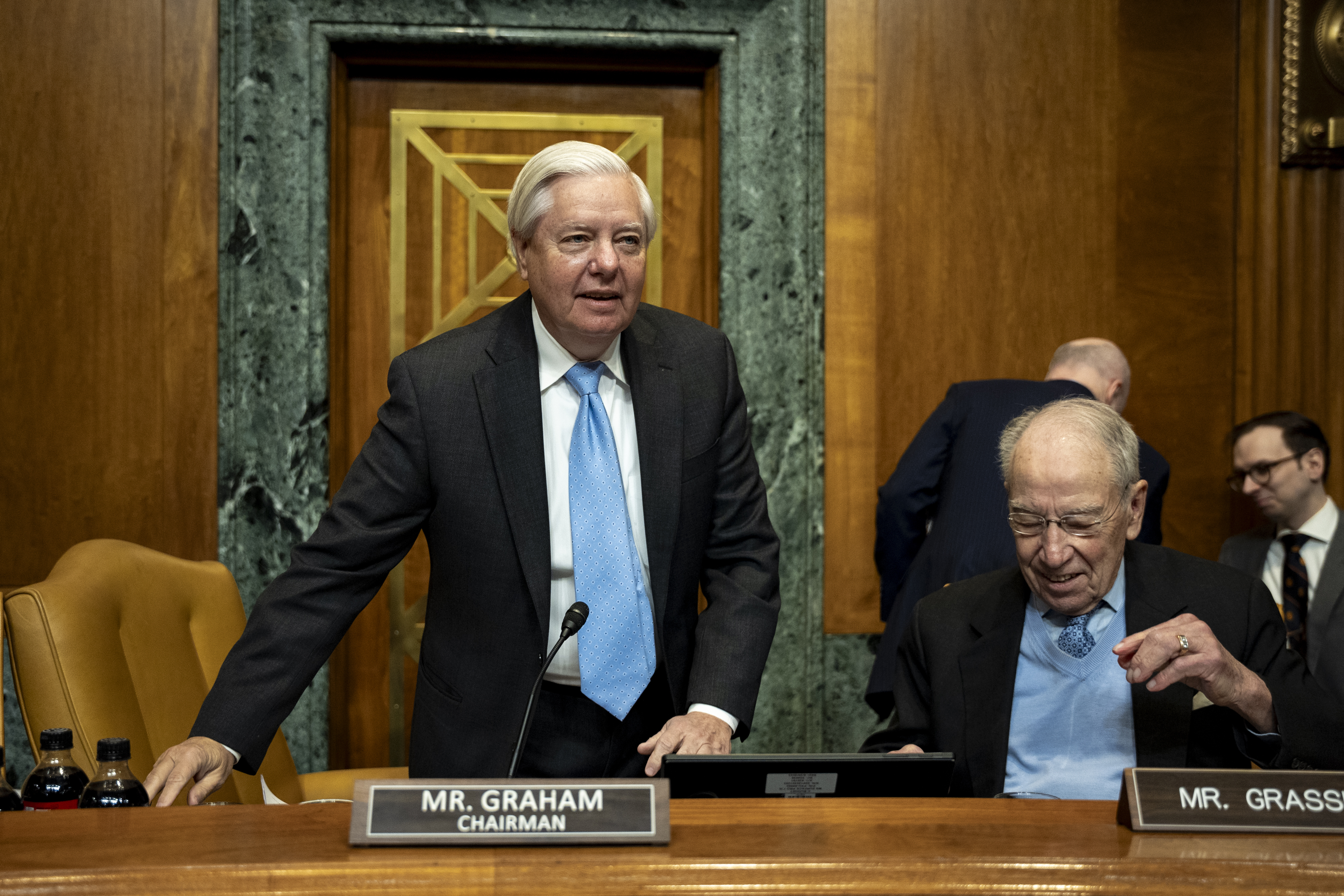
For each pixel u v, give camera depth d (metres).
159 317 3.15
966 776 1.76
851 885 0.99
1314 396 3.46
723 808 1.18
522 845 1.03
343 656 3.35
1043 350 3.39
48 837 1.06
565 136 3.43
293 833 1.07
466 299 3.41
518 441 1.71
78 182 3.13
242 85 3.15
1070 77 3.39
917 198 3.35
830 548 3.34
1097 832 1.10
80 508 3.14
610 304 1.63
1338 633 2.94
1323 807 1.11
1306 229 3.45
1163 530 3.44
